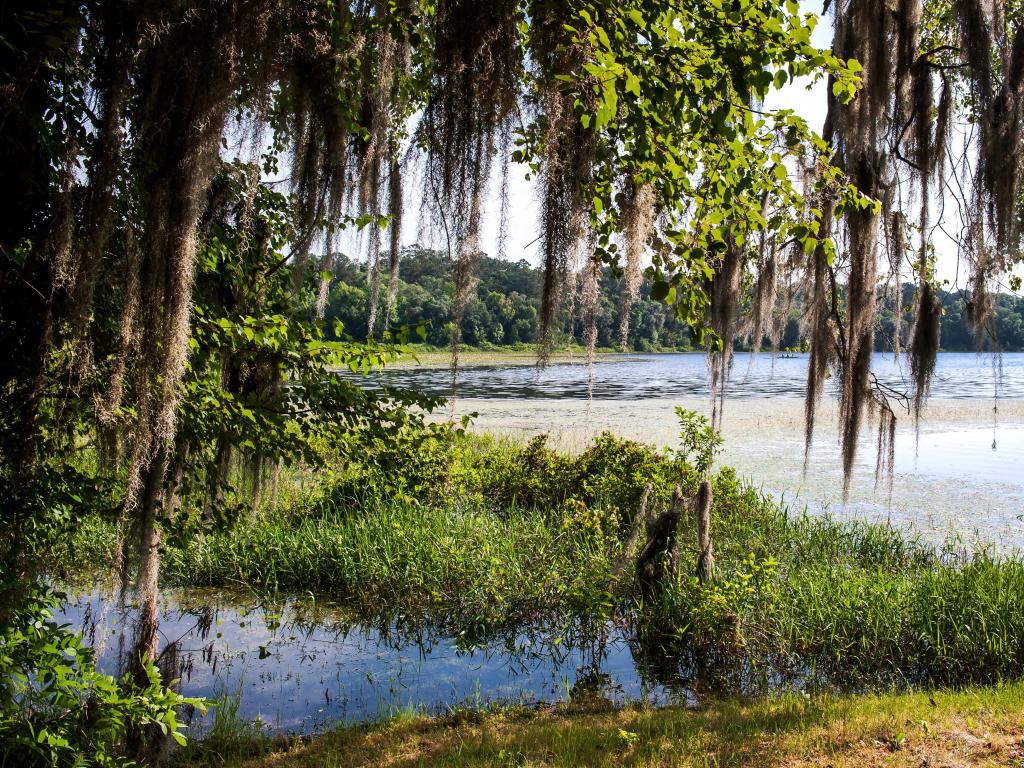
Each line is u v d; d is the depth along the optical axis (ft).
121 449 15.61
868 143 20.08
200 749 17.99
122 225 14.28
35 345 14.61
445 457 36.76
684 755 16.06
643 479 38.93
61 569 21.83
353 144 18.04
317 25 15.23
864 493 50.26
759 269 22.62
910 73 21.91
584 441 70.74
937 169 21.88
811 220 19.07
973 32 19.36
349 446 18.72
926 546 36.88
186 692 21.70
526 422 84.79
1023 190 21.20
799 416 92.63
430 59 17.52
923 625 23.80
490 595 28.43
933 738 16.11
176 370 13.08
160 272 12.99
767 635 24.67
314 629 26.96
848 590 26.00
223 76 12.56
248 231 18.72
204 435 17.30
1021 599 23.98
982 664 22.68
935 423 87.66
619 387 142.51
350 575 29.99
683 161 15.33
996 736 16.06
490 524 34.81
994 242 20.92
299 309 20.36
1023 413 96.48
